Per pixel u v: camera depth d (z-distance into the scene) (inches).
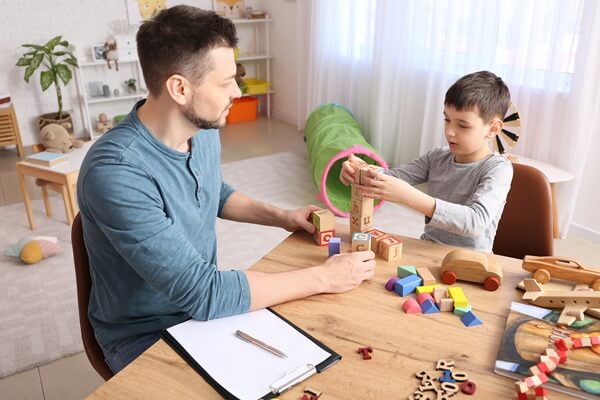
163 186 41.3
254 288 39.1
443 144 129.7
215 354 34.6
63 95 173.2
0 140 157.6
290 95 196.7
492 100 53.3
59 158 109.5
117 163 38.7
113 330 46.0
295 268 44.9
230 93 40.8
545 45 103.3
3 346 76.0
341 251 47.4
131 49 174.4
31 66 154.3
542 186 55.6
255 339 35.7
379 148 145.8
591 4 92.8
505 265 44.7
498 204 50.9
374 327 37.1
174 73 38.0
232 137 179.3
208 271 38.9
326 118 143.6
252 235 109.5
